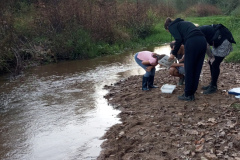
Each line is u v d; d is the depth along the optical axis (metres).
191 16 32.72
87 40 13.14
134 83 8.05
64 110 6.36
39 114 6.18
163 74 8.89
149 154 4.25
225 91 6.64
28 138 5.10
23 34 12.51
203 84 7.30
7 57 10.63
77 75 9.63
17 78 9.48
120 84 8.18
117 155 4.29
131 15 17.88
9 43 10.93
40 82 8.85
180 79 7.22
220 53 6.02
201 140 4.49
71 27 13.30
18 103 6.95
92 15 14.72
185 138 4.62
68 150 4.63
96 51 13.16
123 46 15.23
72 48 12.51
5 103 6.97
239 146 4.25
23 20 13.27
